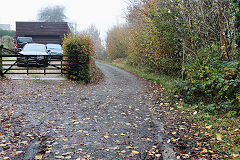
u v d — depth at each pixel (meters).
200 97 7.21
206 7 7.92
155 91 9.56
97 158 3.90
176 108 7.08
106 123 5.79
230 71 6.09
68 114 6.39
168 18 9.27
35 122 5.54
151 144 4.53
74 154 4.02
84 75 11.75
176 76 11.95
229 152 3.93
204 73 7.02
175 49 10.85
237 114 5.82
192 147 4.32
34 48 15.56
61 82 11.05
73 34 12.25
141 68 16.44
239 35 6.65
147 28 11.99
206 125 5.36
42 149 4.14
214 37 7.93
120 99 8.44
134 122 5.91
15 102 7.20
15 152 3.95
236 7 6.58
